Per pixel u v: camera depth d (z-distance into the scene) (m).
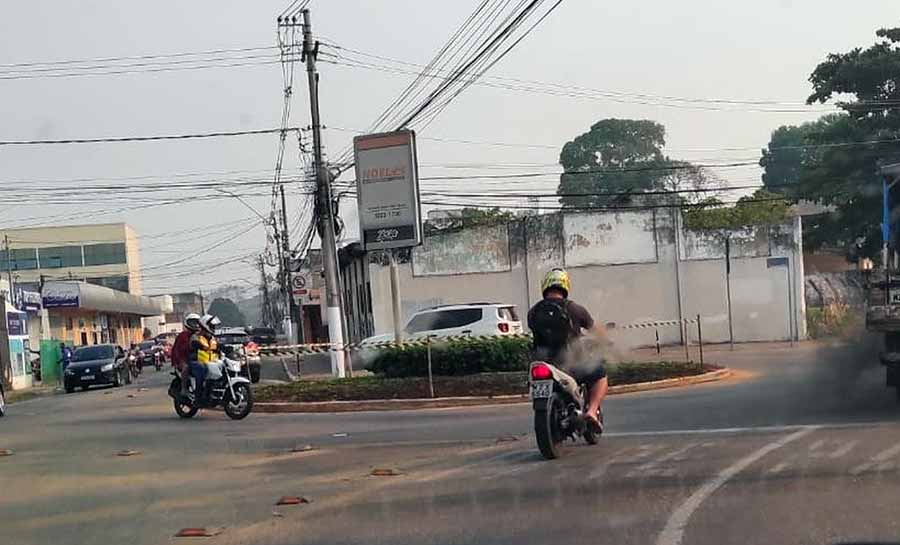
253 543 8.06
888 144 37.47
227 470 11.96
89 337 73.12
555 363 11.36
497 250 37.91
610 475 10.00
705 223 37.00
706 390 18.62
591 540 7.50
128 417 20.41
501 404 18.59
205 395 18.52
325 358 41.28
